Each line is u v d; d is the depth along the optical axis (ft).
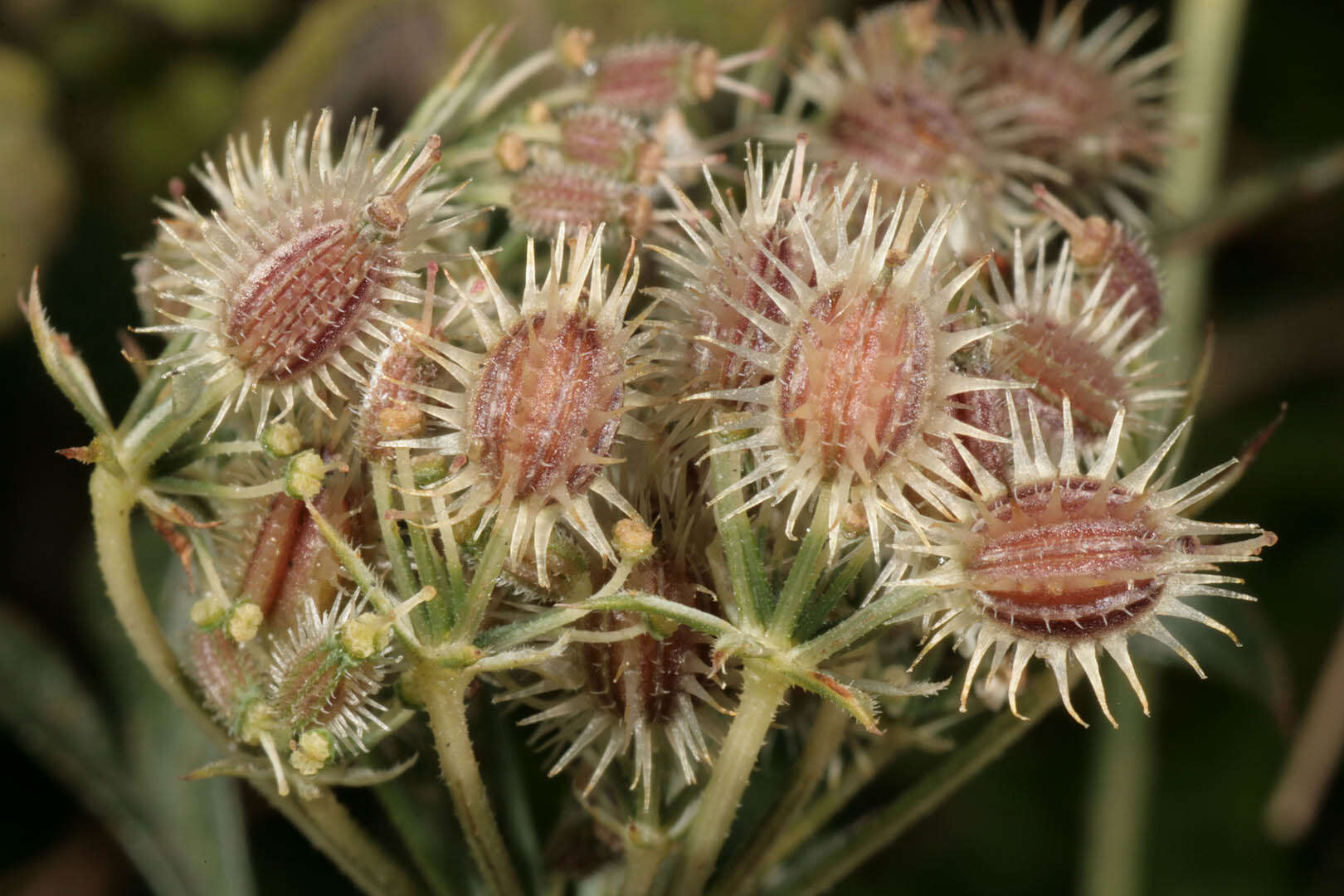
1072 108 0.29
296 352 0.26
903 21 0.29
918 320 0.25
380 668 0.25
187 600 0.30
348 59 0.33
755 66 0.31
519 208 0.28
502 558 0.25
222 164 0.33
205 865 0.31
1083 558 0.25
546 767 0.27
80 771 0.31
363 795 0.31
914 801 0.27
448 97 0.28
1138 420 0.26
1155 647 0.30
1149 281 0.27
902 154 0.28
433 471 0.25
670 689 0.26
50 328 0.26
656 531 0.26
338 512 0.26
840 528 0.25
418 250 0.26
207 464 0.27
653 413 0.26
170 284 0.27
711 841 0.26
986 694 0.27
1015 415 0.25
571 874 0.28
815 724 0.26
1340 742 0.32
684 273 0.27
